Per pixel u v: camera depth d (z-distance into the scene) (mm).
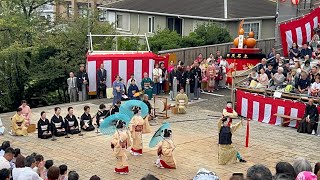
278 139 20547
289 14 33500
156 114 23719
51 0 35031
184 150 18891
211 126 22391
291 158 18109
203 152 18703
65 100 32094
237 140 20297
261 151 18891
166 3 42031
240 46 30906
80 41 31672
